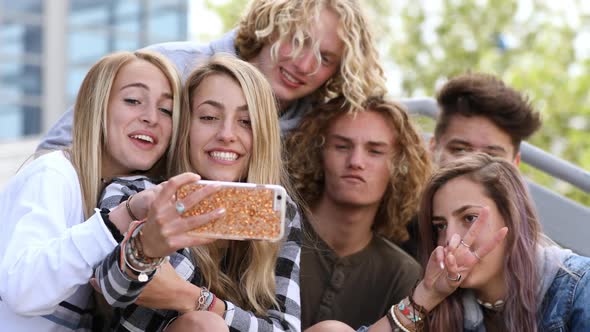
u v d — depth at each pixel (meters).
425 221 2.85
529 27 14.35
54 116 15.29
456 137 3.57
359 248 3.32
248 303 2.67
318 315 3.23
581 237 3.71
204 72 2.72
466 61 14.16
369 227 3.33
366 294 3.29
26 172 2.48
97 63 2.66
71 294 2.25
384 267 3.32
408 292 3.27
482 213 2.58
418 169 3.35
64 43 15.30
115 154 2.63
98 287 2.23
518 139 3.58
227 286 2.67
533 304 2.66
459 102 3.57
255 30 3.38
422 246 2.88
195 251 2.61
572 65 13.85
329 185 3.29
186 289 2.44
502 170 2.76
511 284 2.67
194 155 2.70
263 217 2.04
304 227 3.29
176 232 2.03
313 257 3.27
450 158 3.59
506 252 2.70
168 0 16.02
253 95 2.69
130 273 2.11
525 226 2.72
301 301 3.23
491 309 2.75
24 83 15.16
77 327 2.48
